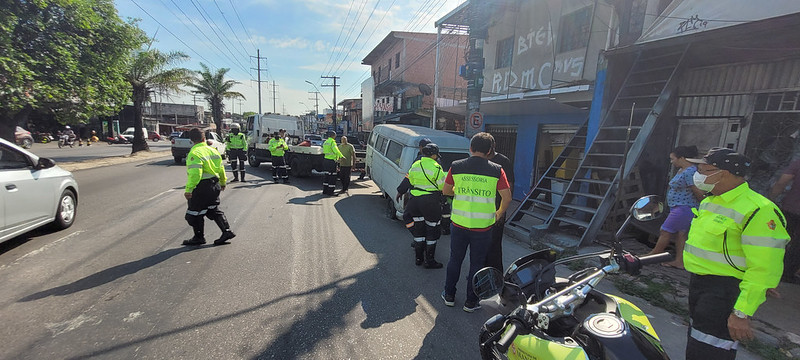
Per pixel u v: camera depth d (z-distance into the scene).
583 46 8.79
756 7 5.05
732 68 5.71
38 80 10.65
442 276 4.76
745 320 2.01
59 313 3.43
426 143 5.25
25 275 4.25
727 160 2.10
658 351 1.82
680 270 4.88
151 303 3.69
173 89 23.20
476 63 8.84
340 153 10.05
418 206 4.93
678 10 5.99
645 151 6.79
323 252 5.45
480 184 3.61
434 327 3.48
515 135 11.72
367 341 3.21
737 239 2.13
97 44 12.98
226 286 4.16
